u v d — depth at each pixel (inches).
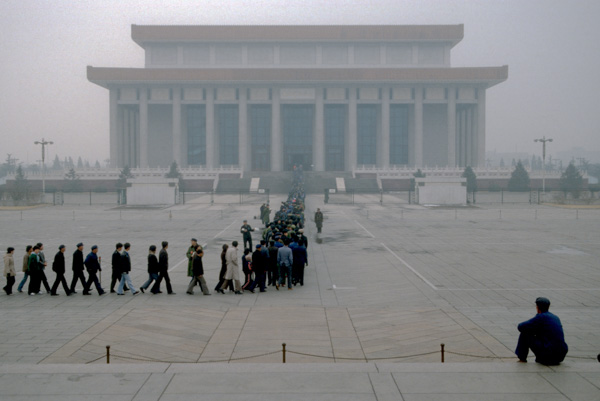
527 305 701.9
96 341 540.4
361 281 876.6
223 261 778.2
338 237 1512.1
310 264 1053.8
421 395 353.1
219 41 5610.2
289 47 5679.1
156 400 345.7
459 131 5890.8
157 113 5551.2
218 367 405.4
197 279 769.6
